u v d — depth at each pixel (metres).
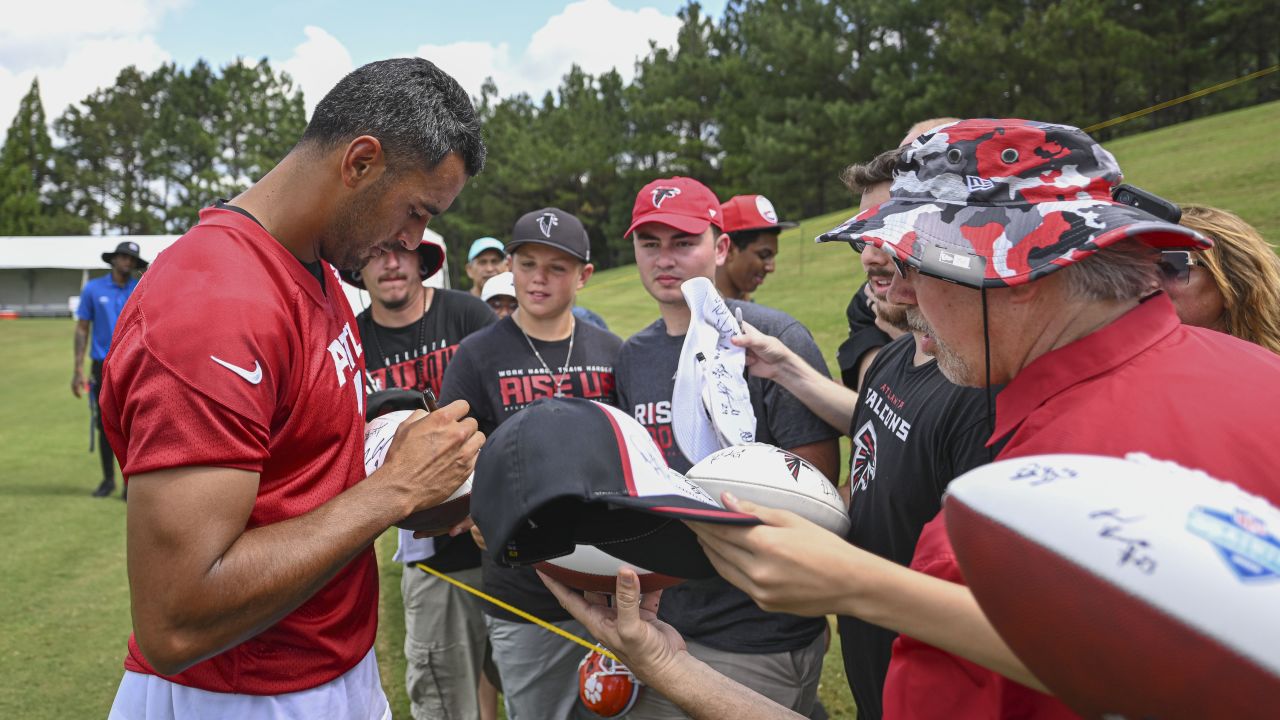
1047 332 0.95
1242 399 0.82
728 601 2.03
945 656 0.96
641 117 47.53
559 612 2.58
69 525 5.48
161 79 78.56
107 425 1.35
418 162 1.48
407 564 2.93
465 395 2.84
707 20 51.28
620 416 1.22
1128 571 0.59
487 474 1.15
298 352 1.43
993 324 0.97
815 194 38.12
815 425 2.08
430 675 2.96
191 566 1.24
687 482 1.26
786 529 1.00
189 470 1.24
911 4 35.16
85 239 35.47
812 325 9.23
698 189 2.46
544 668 2.64
